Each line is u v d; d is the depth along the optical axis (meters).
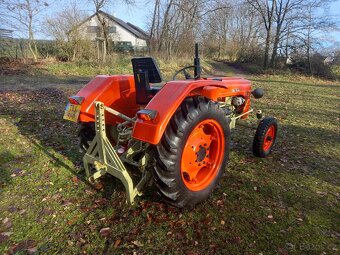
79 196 2.68
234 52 30.11
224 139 2.73
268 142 3.87
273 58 23.20
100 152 2.47
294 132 5.22
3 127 4.64
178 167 2.24
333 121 6.34
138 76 2.65
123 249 2.05
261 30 28.50
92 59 16.12
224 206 2.61
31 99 7.18
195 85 2.31
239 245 2.13
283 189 2.97
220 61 29.31
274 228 2.33
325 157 3.97
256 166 3.52
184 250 2.06
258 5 23.42
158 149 2.20
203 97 2.46
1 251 2.00
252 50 26.09
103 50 15.61
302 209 2.62
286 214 2.53
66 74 12.94
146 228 2.27
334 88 14.17
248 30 33.50
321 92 12.03
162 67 16.78
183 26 21.05
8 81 10.09
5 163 3.29
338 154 4.11
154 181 2.28
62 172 3.11
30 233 2.18
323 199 2.81
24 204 2.53
